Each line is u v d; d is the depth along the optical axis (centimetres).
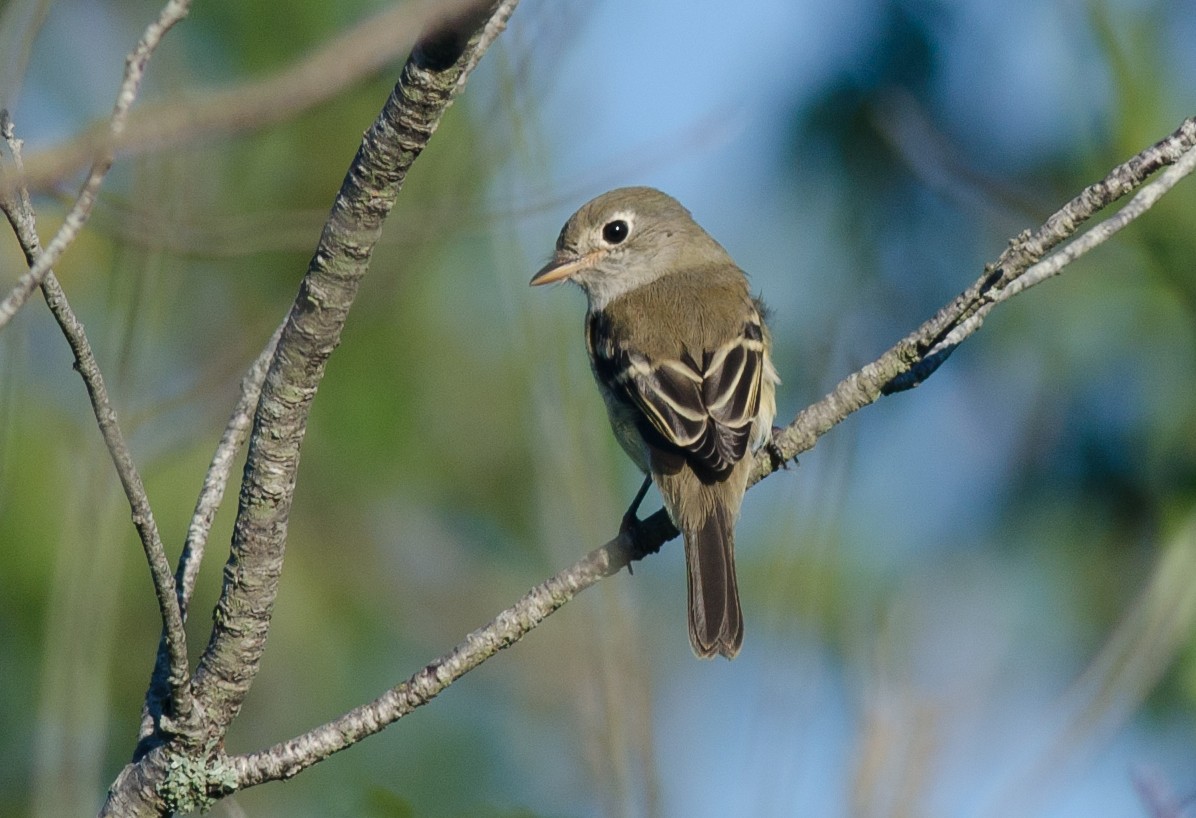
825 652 1117
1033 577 1260
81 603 910
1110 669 908
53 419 1148
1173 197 1207
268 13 1195
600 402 1314
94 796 878
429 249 1318
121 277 982
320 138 1224
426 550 1348
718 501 947
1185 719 1127
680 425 973
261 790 1229
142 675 1224
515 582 1359
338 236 616
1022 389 1306
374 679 1317
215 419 1191
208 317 1271
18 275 1128
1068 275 1270
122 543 1194
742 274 1187
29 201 557
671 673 1273
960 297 804
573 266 1168
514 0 584
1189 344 1241
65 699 892
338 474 1330
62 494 1135
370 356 1327
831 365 1238
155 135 451
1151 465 1246
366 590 1338
